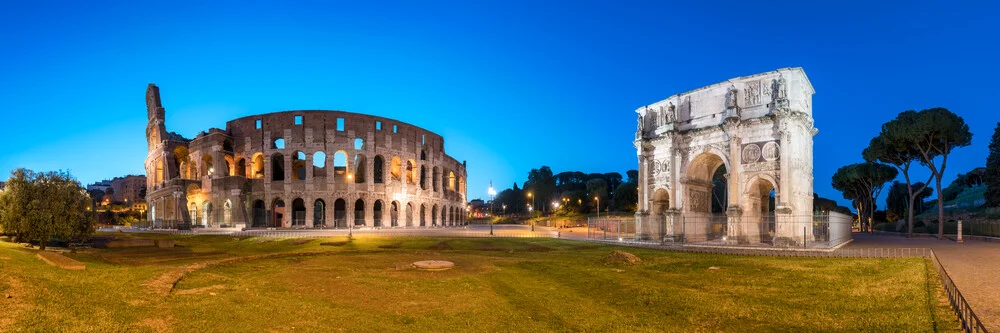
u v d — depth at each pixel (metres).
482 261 33.25
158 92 111.50
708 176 60.97
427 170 113.88
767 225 56.91
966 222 66.94
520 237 60.03
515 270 28.91
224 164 98.94
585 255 39.16
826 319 17.03
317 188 96.62
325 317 16.89
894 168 92.38
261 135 99.06
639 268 30.81
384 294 21.08
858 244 52.62
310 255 36.69
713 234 61.69
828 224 49.47
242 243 53.81
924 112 64.56
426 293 21.41
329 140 97.94
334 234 65.38
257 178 98.00
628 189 148.50
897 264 30.38
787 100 49.09
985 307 17.66
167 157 103.12
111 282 19.77
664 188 58.25
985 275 25.11
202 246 50.06
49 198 38.41
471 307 18.86
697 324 16.72
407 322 16.58
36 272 19.62
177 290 20.23
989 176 75.19
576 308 18.97
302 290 21.61
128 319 14.83
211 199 96.62
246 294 20.16
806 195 51.69
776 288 23.48
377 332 15.35
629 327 16.27
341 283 23.52
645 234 58.69
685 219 55.97
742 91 53.50
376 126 102.88
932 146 65.56
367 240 53.91
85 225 41.53
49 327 13.08
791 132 49.16
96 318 14.44
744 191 51.59
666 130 57.75
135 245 46.47
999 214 75.56
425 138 114.50
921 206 124.25
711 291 22.70
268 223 95.12
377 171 109.94
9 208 36.88
